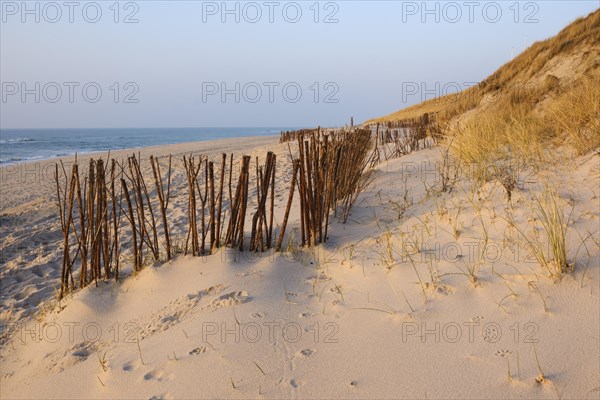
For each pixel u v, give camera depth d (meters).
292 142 18.53
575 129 4.93
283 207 6.17
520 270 3.05
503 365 2.38
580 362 2.33
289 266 3.74
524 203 3.85
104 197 4.04
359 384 2.40
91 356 3.03
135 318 3.38
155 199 8.48
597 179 3.87
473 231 3.68
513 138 5.52
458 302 2.91
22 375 3.06
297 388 2.42
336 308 3.09
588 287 2.78
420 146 9.41
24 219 7.69
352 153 5.30
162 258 4.11
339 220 4.66
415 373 2.42
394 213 4.64
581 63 11.84
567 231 3.30
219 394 2.43
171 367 2.69
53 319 3.65
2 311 4.09
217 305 3.24
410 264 3.41
